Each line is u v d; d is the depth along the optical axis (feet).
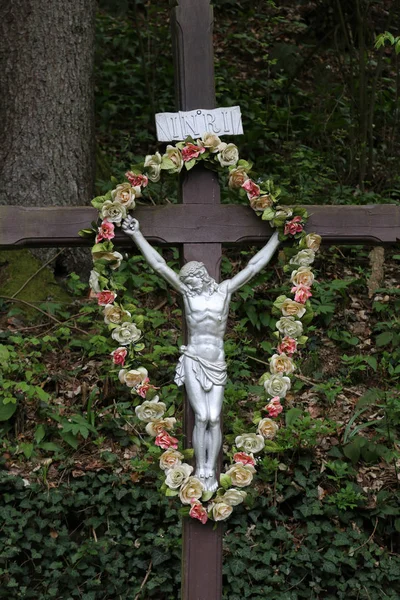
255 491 15.69
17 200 19.97
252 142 25.59
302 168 24.36
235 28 31.78
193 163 12.44
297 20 32.32
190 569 12.17
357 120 26.20
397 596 15.38
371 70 27.53
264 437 12.41
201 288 12.13
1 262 19.66
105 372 17.34
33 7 20.39
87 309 18.35
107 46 29.45
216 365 12.04
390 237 12.91
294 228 12.57
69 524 15.53
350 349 19.15
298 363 18.42
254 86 28.43
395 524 15.70
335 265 21.56
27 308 18.92
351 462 16.29
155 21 29.58
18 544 15.03
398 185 25.34
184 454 12.07
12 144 20.18
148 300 19.61
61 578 15.01
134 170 12.39
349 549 15.48
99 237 12.24
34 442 16.02
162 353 17.74
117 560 15.25
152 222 12.45
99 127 26.09
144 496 15.57
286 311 12.61
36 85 20.24
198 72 12.87
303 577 15.37
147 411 12.20
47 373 17.20
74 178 20.35
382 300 20.33
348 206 12.85
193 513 11.93
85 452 16.07
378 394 16.42
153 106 26.45
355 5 27.04
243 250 21.25
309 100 28.32
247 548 15.30
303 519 15.67
